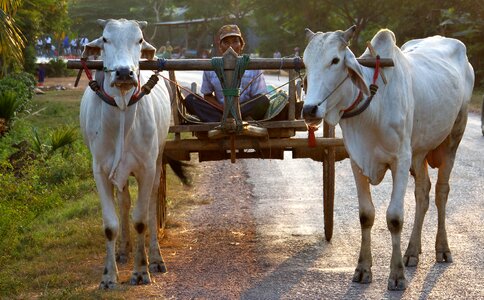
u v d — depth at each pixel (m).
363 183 7.23
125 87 6.62
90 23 67.31
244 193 11.91
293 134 8.47
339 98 6.74
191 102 8.41
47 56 58.25
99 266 7.87
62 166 12.91
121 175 7.12
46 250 8.56
